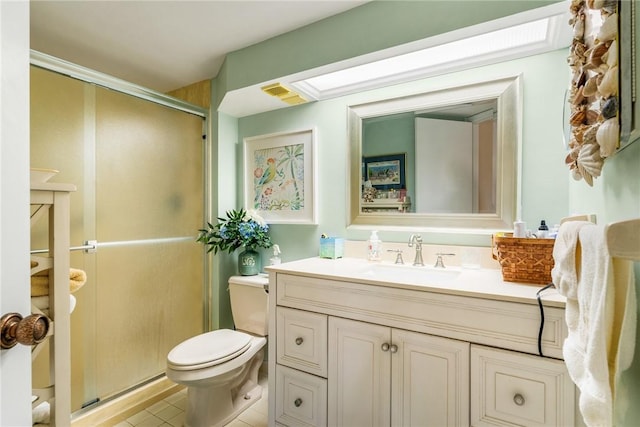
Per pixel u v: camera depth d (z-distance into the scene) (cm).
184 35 174
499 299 104
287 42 170
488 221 153
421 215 170
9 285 49
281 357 153
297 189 211
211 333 188
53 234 98
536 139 143
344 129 194
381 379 125
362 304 130
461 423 109
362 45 147
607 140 58
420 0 134
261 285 193
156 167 205
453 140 162
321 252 189
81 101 170
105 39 178
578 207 118
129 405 186
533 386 98
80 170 170
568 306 68
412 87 173
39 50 190
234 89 189
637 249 42
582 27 79
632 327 47
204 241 214
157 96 202
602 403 46
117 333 186
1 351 48
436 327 115
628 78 51
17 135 50
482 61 151
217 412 172
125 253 190
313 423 142
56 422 97
